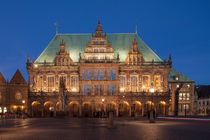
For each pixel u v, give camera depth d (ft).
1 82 360.69
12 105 363.15
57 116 244.83
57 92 319.27
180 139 74.74
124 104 325.01
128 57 331.98
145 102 315.58
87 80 316.19
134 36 362.12
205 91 462.60
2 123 152.66
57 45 357.82
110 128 111.14
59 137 77.82
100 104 323.78
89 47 330.13
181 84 372.38
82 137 77.77
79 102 314.96
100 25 334.24
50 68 331.77
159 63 335.26
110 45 330.54
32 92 320.09
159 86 325.42
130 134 86.48
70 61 334.03
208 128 113.29
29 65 333.62
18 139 73.72
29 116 296.10
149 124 141.79
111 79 316.19
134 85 327.06
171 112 365.81
